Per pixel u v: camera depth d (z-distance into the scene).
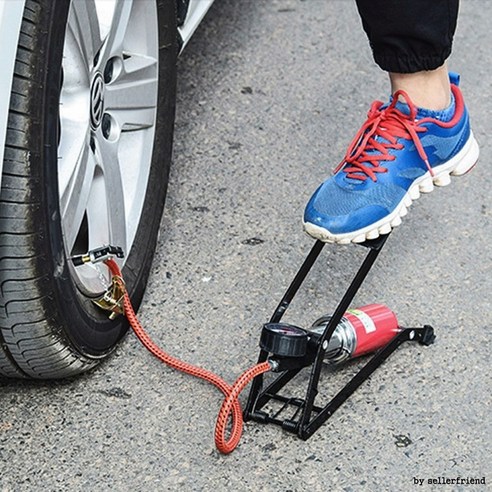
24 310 2.50
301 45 4.63
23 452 2.69
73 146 2.69
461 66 4.47
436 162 2.95
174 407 2.82
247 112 4.17
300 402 2.78
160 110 3.23
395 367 2.94
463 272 3.35
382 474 2.60
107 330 2.89
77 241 2.99
